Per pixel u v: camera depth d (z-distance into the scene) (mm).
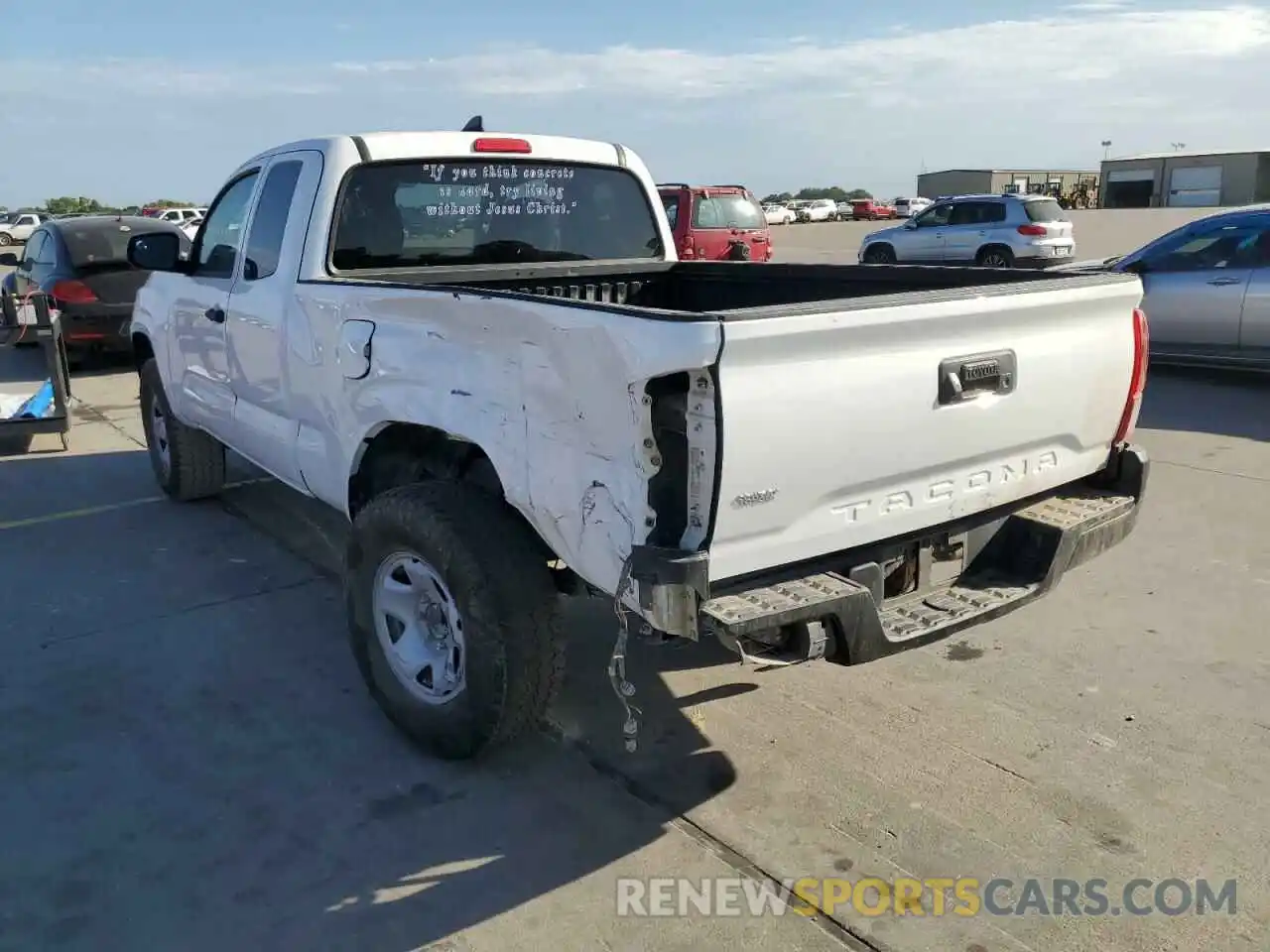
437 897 2943
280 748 3725
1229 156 63594
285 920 2855
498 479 3582
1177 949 2721
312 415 4242
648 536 2719
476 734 3393
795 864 3070
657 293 5320
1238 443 7734
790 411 2721
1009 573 3467
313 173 4395
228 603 5023
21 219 51156
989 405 3195
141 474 7449
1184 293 9969
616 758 3646
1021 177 76500
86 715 3961
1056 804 3336
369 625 3729
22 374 11586
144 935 2799
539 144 4902
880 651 2957
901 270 4379
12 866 3084
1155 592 5043
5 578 5371
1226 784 3434
